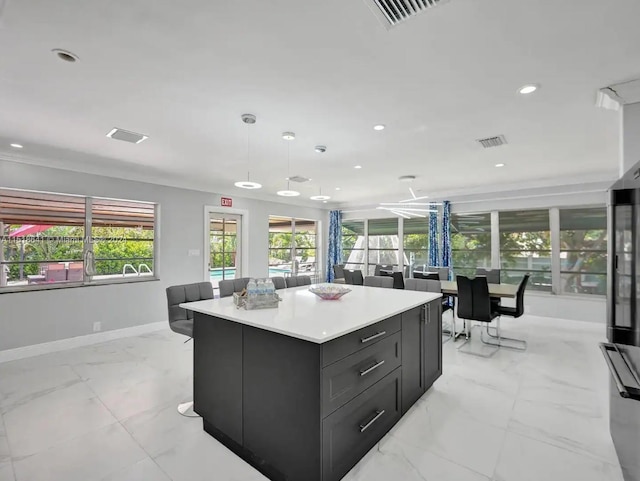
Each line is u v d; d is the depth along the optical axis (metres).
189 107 2.52
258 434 1.87
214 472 1.85
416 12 1.52
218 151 3.67
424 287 3.97
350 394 1.81
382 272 5.79
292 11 1.51
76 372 3.27
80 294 4.18
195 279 5.52
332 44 1.77
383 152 3.74
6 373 3.24
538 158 4.01
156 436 2.18
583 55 1.87
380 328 2.10
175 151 3.66
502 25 1.61
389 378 2.20
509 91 2.30
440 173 4.85
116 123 2.83
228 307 2.31
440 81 2.16
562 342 4.28
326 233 8.67
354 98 2.40
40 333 3.86
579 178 5.08
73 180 4.14
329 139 3.28
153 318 4.91
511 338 4.46
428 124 2.90
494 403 2.63
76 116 2.68
